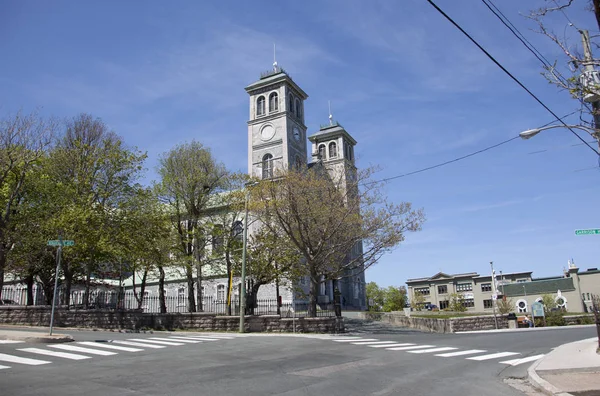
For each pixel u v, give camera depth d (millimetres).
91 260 29875
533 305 35656
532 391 10023
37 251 31031
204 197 35625
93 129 33938
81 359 13703
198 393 9102
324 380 10750
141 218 30125
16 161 29203
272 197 29625
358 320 44875
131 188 31109
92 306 30922
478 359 14867
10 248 31422
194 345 18031
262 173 57406
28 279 39406
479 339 21984
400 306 89000
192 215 35031
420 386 10289
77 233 26953
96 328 26938
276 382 10391
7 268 32625
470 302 84688
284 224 31656
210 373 11469
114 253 30156
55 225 26984
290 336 23688
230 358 14289
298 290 36906
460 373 12164
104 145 31453
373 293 95500
